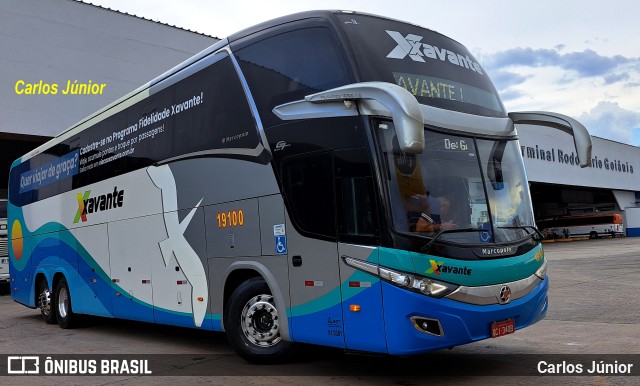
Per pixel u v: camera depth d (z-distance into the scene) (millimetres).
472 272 5676
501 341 8172
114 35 22438
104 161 10211
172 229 8273
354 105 5918
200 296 7703
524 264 6195
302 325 6301
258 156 6898
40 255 12531
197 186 7848
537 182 38438
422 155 5879
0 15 19703
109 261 9852
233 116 7340
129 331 10820
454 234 5762
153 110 8977
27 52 20219
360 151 5785
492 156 6469
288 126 6566
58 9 21047
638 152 55688
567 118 6922
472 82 6855
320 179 6164
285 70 6742
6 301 18062
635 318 9828
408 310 5375
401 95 5129
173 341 9367
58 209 11789
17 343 9656
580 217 61344
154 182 8750
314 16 6594
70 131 11672
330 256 6008
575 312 10734
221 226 7379
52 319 12055
